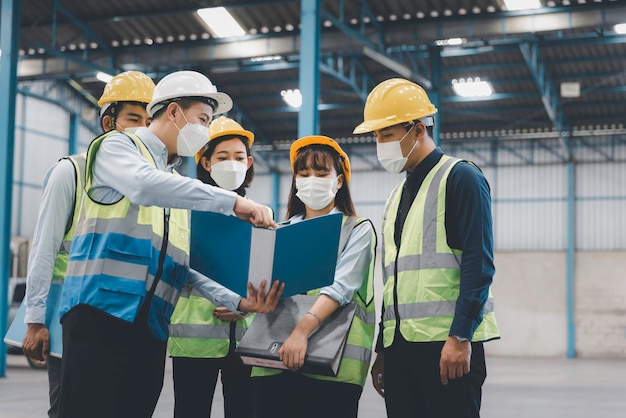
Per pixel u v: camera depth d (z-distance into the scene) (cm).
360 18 1700
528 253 2441
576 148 2433
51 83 2338
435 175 320
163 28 1844
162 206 264
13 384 1098
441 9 1681
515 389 1206
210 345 380
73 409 261
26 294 317
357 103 2291
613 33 1842
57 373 341
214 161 410
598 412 886
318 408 319
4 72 1141
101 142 277
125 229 270
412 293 313
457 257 312
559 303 2411
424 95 332
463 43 1839
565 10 1627
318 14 1066
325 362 300
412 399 315
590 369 1780
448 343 295
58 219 322
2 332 1153
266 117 2431
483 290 295
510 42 1853
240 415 388
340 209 347
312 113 1044
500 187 2489
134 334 267
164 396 995
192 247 294
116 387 262
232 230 284
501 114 2319
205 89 286
